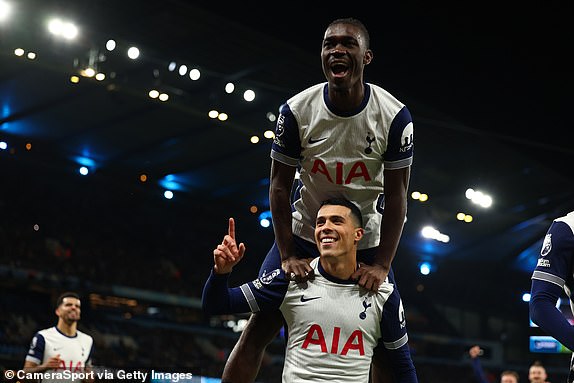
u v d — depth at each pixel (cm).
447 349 2664
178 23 1338
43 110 1805
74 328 746
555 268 290
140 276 2189
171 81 1578
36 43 1410
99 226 2266
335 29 330
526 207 2222
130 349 1952
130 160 2133
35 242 2034
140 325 2078
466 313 2856
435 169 2003
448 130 1725
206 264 2462
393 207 348
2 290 1906
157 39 1411
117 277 2120
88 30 1352
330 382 326
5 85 1659
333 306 331
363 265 341
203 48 1437
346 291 333
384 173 350
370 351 336
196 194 2355
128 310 2122
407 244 2608
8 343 1741
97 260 2131
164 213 2422
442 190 2125
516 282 2847
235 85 1576
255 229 2522
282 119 346
